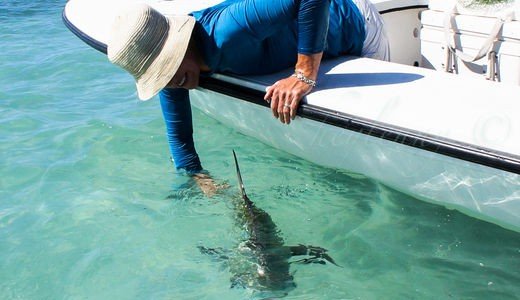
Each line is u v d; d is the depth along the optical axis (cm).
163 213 286
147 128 372
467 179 227
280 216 276
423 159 232
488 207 234
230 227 268
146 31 236
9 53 527
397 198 280
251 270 244
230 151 331
